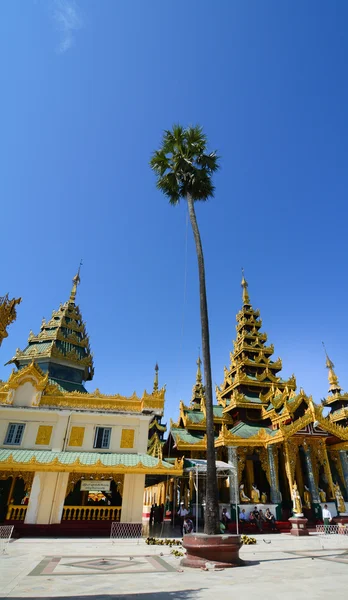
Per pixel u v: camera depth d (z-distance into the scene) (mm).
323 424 32031
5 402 27141
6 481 27188
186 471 28234
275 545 20766
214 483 14492
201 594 8719
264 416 36781
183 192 22109
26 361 37250
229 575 11484
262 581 10516
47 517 23531
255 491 30516
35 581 10336
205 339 17031
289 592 9031
